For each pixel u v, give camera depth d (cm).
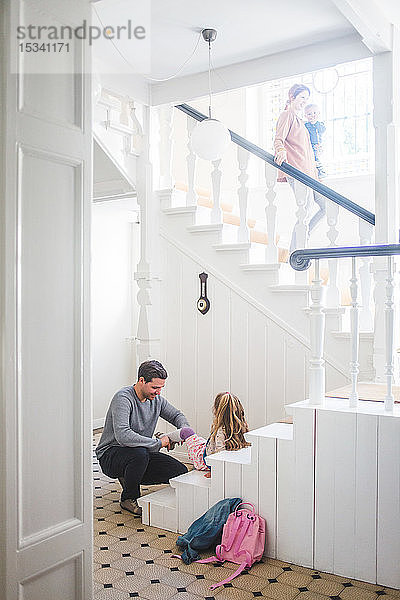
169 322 515
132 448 393
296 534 317
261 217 634
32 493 203
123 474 390
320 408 312
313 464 312
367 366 416
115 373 661
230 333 481
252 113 654
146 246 503
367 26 360
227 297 482
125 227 670
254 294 468
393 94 396
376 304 400
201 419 498
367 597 282
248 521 322
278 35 414
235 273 478
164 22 392
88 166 223
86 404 223
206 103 670
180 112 683
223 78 466
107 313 648
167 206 511
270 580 298
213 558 319
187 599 279
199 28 401
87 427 224
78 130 219
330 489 308
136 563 316
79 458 221
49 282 210
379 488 296
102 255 640
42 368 207
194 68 470
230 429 366
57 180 213
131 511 392
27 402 202
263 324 464
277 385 459
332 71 609
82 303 221
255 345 469
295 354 450
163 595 282
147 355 505
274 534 324
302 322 446
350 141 600
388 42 389
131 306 682
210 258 491
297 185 455
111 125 464
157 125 515
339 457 305
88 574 224
